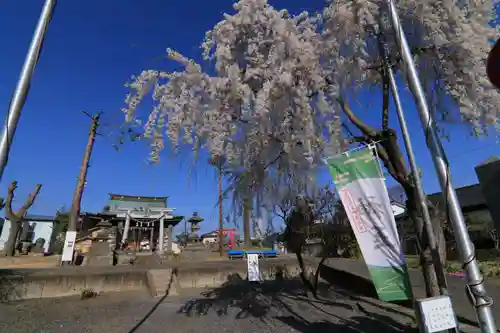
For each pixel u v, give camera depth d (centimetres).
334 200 1271
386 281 519
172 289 1498
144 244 3306
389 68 673
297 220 1252
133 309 1159
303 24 675
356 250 2155
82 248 2461
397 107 666
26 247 3111
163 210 3241
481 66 643
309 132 615
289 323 920
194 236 4841
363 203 556
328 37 644
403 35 511
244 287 1605
